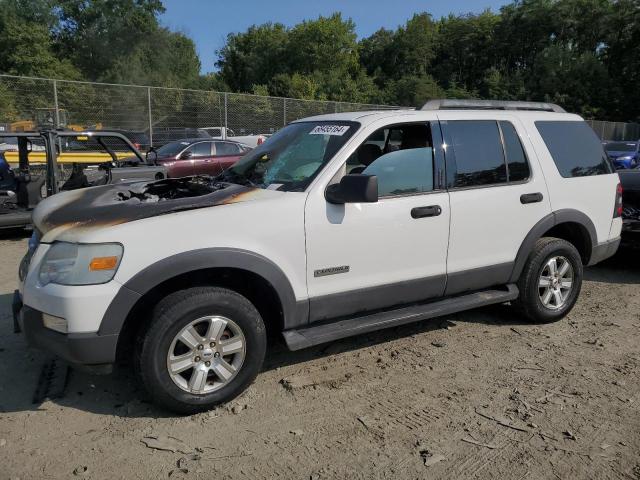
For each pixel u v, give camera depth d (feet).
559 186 15.60
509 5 250.98
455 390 12.14
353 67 214.28
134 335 11.28
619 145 69.31
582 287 20.48
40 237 11.35
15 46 144.25
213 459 9.56
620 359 13.84
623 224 21.94
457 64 266.16
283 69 213.25
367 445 10.01
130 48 187.11
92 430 10.45
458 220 13.67
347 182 11.34
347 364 13.46
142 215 10.66
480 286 14.60
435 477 9.11
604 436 10.32
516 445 10.03
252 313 11.23
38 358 13.53
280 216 11.37
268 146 14.52
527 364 13.50
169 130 63.41
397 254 12.86
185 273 10.85
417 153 13.37
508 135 14.96
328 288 12.09
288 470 9.27
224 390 11.16
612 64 204.85
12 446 9.89
